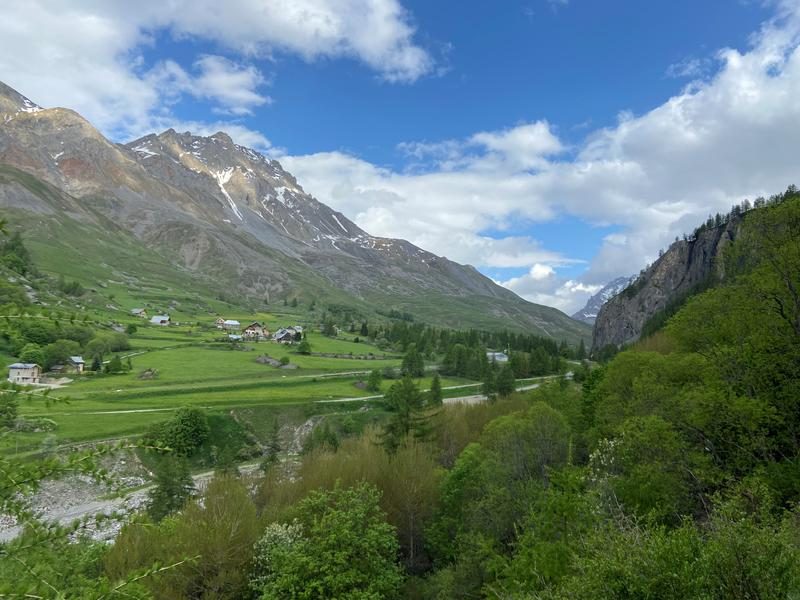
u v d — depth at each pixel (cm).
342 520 3064
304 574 2800
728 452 2917
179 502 4659
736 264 3734
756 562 1168
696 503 2580
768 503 1464
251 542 3156
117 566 2559
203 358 12650
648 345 7994
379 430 6862
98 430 6988
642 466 2603
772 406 2797
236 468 6494
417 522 4384
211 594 2805
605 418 3969
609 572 1334
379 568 2988
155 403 8550
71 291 16300
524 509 3153
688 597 1174
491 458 3881
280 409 9000
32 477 749
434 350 17538
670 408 3097
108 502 5191
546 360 14025
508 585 2258
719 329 3575
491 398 9281
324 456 5012
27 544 761
